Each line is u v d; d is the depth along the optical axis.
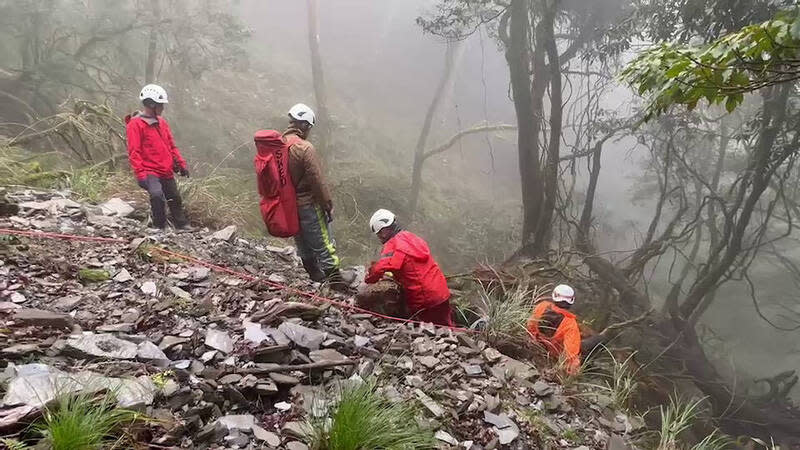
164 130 5.74
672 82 3.80
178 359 3.15
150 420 2.46
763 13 9.02
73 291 3.66
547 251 12.41
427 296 4.62
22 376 2.48
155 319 3.48
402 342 4.09
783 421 10.59
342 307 4.53
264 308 3.98
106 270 4.08
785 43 3.39
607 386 4.99
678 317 11.70
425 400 3.32
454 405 3.44
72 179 6.73
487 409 3.54
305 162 4.54
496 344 4.68
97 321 3.33
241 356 3.29
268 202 4.56
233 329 3.57
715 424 9.62
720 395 10.56
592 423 4.04
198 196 7.65
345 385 3.18
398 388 3.43
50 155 8.45
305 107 4.78
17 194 5.62
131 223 5.54
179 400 2.70
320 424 2.75
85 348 2.89
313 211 4.73
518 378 4.16
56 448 2.10
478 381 3.82
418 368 3.78
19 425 2.21
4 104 11.91
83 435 2.16
